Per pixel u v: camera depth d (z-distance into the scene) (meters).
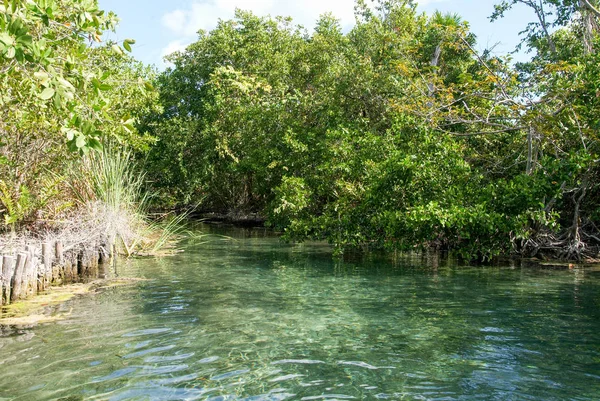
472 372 5.00
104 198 12.44
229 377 4.82
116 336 6.09
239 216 29.08
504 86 13.31
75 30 6.32
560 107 12.63
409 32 22.05
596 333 6.36
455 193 11.93
